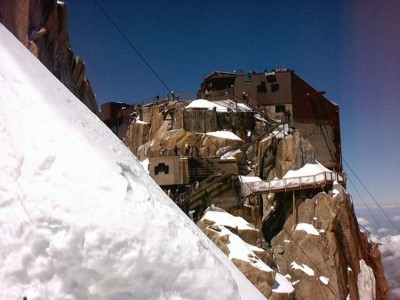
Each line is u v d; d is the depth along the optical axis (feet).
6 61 34.27
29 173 25.44
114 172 26.58
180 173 137.18
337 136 194.80
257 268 102.22
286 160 150.10
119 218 23.85
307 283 115.65
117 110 231.91
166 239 24.38
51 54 87.81
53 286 21.83
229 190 135.85
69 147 27.02
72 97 42.29
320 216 126.11
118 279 22.22
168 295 23.07
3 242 23.04
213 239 112.88
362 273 127.13
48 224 23.16
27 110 29.58
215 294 23.90
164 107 188.14
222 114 168.45
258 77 191.11
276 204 141.79
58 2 97.60
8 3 71.20
